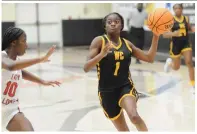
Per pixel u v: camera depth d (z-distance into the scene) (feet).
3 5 62.08
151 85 30.22
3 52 11.69
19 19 63.52
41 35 64.85
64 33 64.85
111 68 13.38
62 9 64.85
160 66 40.65
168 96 26.20
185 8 43.29
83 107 23.52
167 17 13.50
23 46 12.08
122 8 57.31
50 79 33.55
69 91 28.53
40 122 20.18
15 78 12.03
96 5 64.85
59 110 22.82
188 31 28.55
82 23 65.16
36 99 25.90
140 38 44.45
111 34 13.47
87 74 36.42
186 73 35.70
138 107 23.20
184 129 18.40
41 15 64.49
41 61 10.87
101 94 13.84
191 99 25.17
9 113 12.02
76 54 54.24
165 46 49.98
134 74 35.83
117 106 13.66
